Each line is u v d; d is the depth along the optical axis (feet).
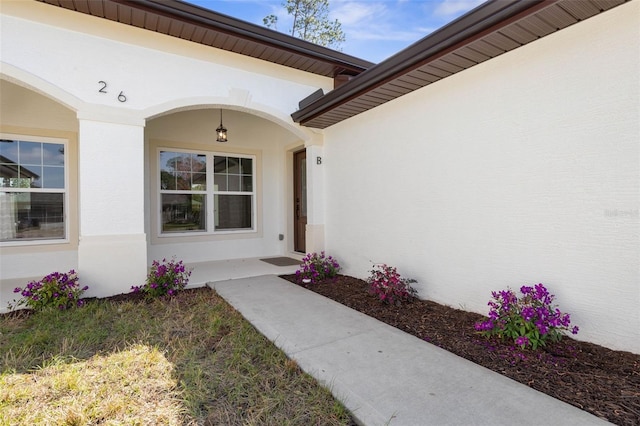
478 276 12.23
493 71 11.50
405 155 15.15
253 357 9.20
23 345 9.62
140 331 10.82
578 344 9.33
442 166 13.46
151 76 15.35
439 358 8.98
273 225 26.37
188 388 7.61
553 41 9.93
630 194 8.55
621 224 8.71
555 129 9.95
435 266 13.89
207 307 13.29
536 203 10.44
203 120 23.21
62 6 13.26
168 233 22.16
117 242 14.65
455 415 6.51
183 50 16.05
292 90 19.35
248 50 17.03
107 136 14.47
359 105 16.40
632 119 8.48
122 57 14.70
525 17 8.96
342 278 18.45
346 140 18.88
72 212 18.62
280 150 26.11
